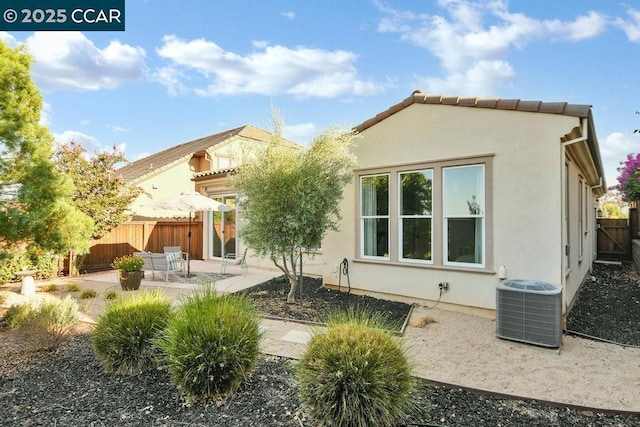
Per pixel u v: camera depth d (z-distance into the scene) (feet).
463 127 23.29
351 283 28.96
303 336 18.80
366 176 28.40
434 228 24.62
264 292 29.55
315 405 10.84
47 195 20.80
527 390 13.14
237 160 27.04
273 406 11.89
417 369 13.71
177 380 12.39
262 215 24.11
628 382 13.80
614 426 10.87
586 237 38.40
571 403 12.01
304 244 25.11
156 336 14.62
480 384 13.64
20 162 20.57
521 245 21.13
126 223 47.75
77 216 22.50
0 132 19.45
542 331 17.28
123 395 12.90
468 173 23.45
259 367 14.74
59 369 15.02
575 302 27.12
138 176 59.67
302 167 24.49
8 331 19.85
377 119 27.14
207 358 12.33
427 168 25.00
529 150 20.88
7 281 33.71
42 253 22.36
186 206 36.40
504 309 18.31
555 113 19.95
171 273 39.27
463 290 23.31
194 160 65.92
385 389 10.57
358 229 28.60
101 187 43.62
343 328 12.19
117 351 14.43
